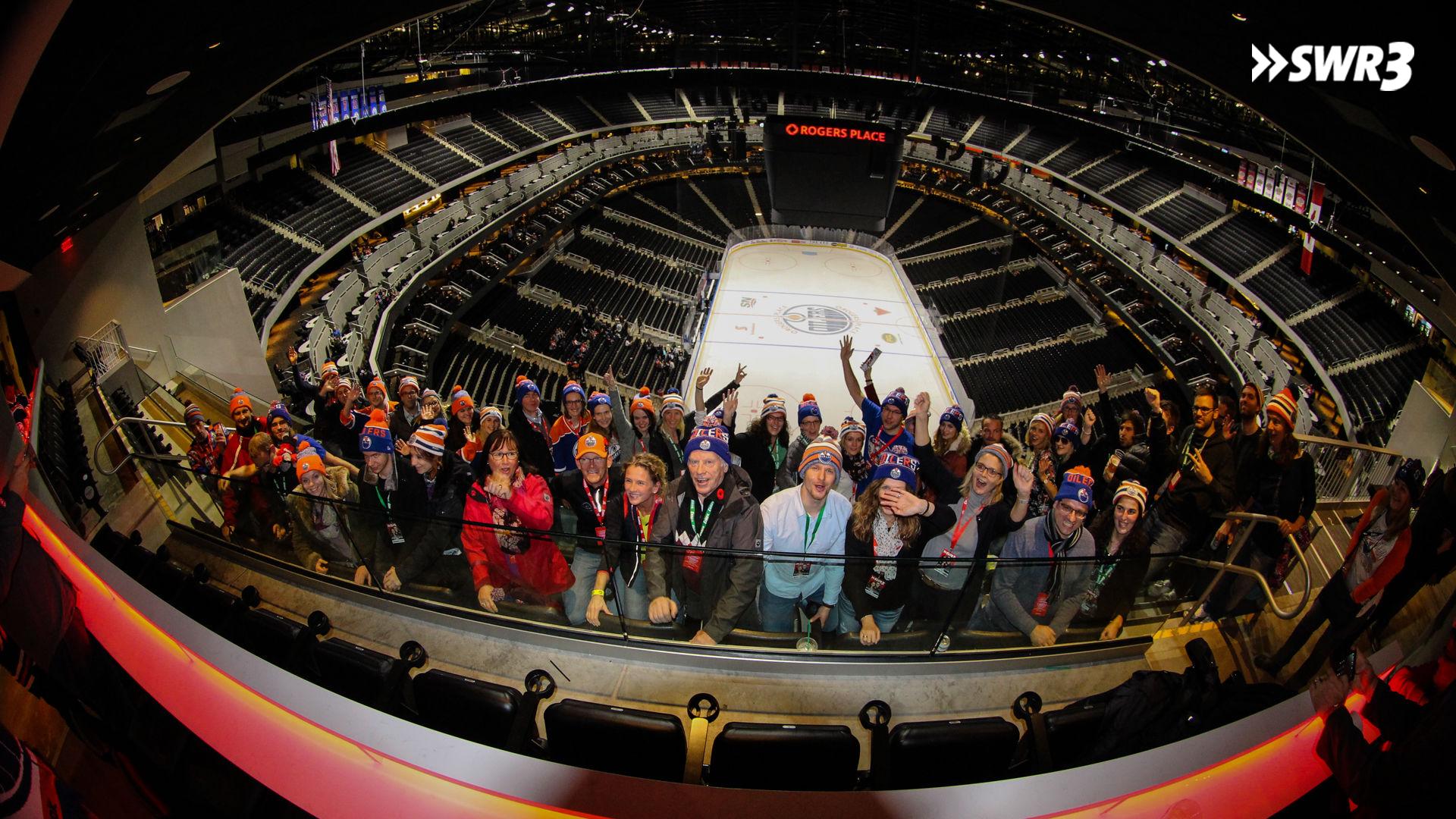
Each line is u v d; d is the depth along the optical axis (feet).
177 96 24.86
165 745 10.98
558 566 16.07
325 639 15.58
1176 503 21.65
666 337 105.19
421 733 10.36
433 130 123.03
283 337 71.10
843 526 16.29
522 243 111.14
